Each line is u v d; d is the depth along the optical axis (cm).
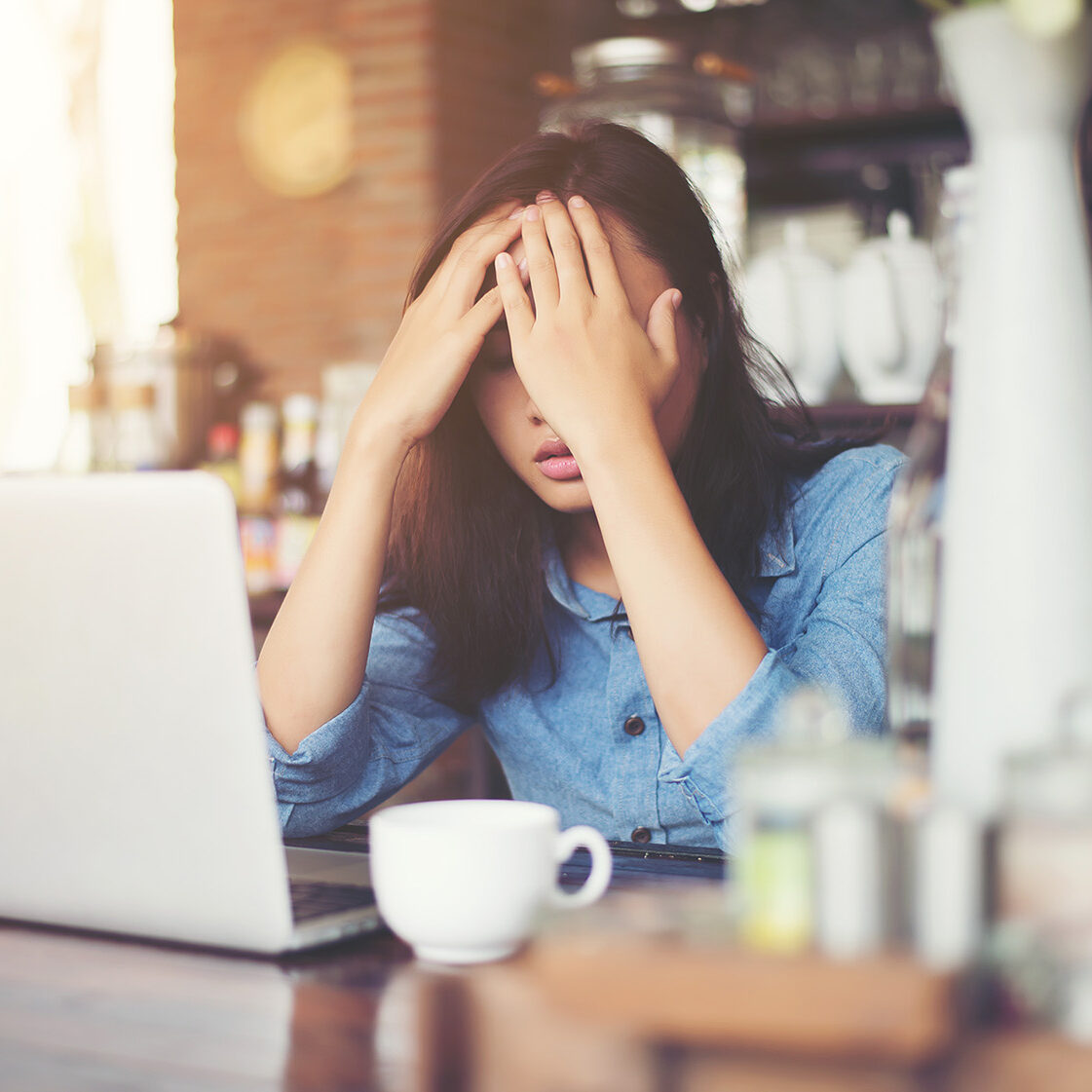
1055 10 69
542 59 423
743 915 57
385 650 147
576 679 148
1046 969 54
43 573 91
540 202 134
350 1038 72
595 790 144
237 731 86
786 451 154
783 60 313
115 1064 70
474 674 146
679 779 111
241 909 88
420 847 83
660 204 136
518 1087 62
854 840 54
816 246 293
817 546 147
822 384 255
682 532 113
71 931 96
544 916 60
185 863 89
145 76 430
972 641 72
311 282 413
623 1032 57
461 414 142
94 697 91
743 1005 54
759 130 294
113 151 432
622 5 395
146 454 362
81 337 432
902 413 238
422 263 143
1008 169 73
